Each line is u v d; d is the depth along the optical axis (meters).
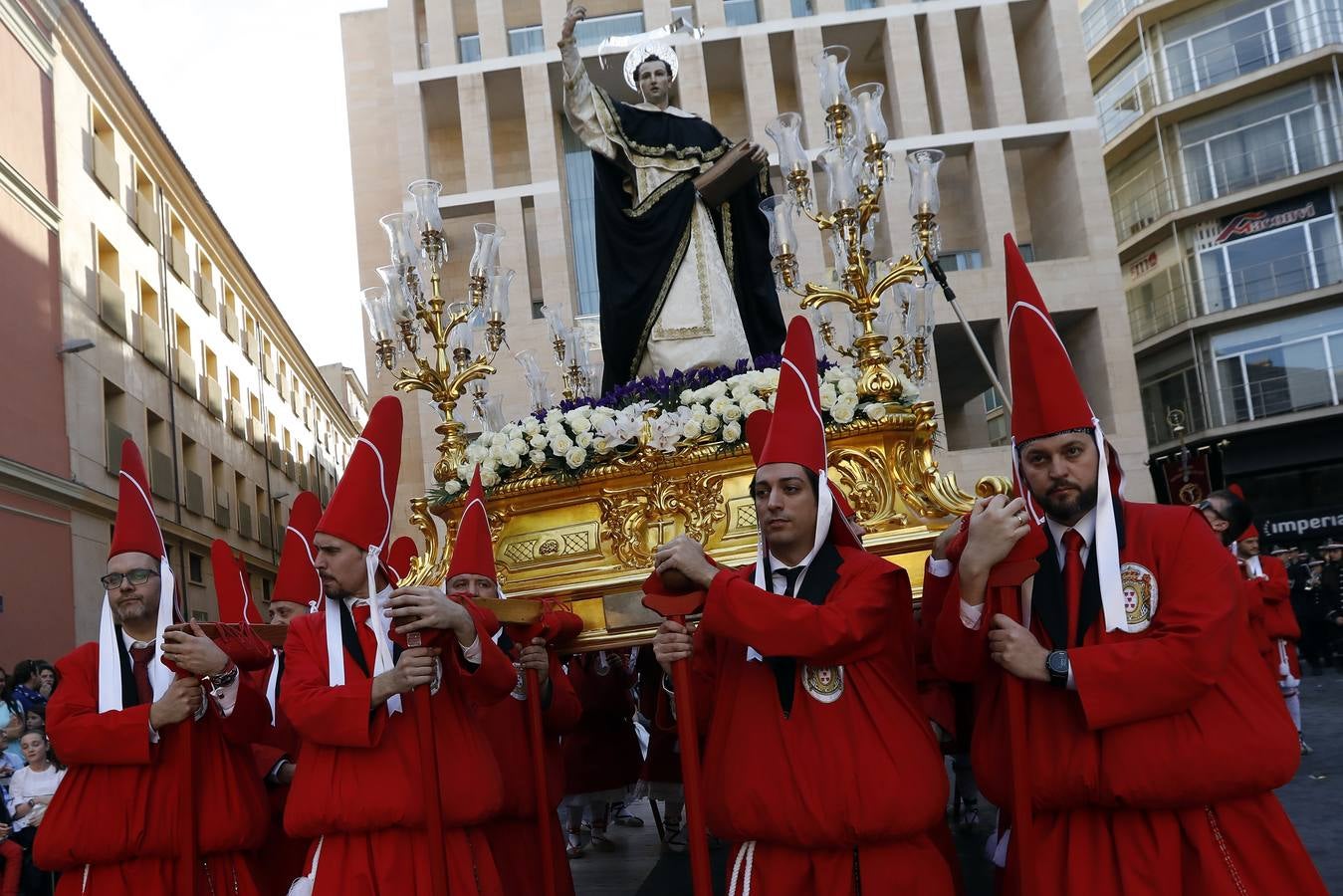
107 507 18.56
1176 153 29.08
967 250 26.56
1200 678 2.46
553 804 4.57
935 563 2.99
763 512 3.06
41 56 17.78
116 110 21.00
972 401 27.72
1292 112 27.41
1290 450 27.05
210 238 27.48
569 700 4.60
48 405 16.95
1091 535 2.78
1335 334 26.53
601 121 5.35
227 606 4.97
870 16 26.00
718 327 5.27
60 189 18.09
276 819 4.49
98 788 3.59
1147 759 2.50
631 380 5.18
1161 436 30.16
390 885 3.13
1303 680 15.73
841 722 2.87
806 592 2.99
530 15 27.25
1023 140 26.08
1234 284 27.86
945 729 4.38
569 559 4.44
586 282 25.91
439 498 4.89
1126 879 2.54
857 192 4.77
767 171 5.64
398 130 25.72
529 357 7.11
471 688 3.40
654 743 6.74
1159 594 2.64
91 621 17.75
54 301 17.50
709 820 3.06
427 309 5.21
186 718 3.53
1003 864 2.97
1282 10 27.56
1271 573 8.60
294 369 38.53
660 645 3.08
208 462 25.66
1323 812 6.59
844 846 2.82
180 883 3.50
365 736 3.09
